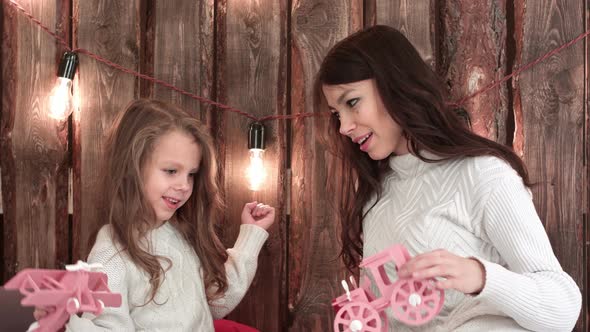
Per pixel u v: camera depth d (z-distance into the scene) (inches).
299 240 84.6
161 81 83.8
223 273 69.1
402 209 55.4
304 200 84.1
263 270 84.6
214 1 86.0
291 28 84.1
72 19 84.6
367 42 53.6
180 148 62.2
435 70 81.2
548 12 80.1
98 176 83.4
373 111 53.3
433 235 51.8
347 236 63.5
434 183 53.7
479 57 80.7
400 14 81.4
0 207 86.4
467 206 51.0
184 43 84.0
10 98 83.0
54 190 83.9
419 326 51.8
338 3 82.7
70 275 40.9
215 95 86.1
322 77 54.6
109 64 83.1
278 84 83.9
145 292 61.7
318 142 83.4
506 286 42.5
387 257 43.2
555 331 44.4
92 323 55.7
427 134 52.8
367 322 43.9
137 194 61.8
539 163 80.4
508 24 81.5
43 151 83.4
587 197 80.6
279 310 84.4
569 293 44.9
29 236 83.9
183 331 62.7
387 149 54.7
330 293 83.6
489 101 80.7
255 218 77.8
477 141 53.5
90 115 83.7
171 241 66.0
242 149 84.5
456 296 50.8
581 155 80.0
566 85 80.0
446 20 81.3
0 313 65.6
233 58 84.4
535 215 48.4
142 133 61.8
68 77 81.0
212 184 66.9
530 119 80.3
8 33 82.8
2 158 83.6
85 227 83.7
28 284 39.8
